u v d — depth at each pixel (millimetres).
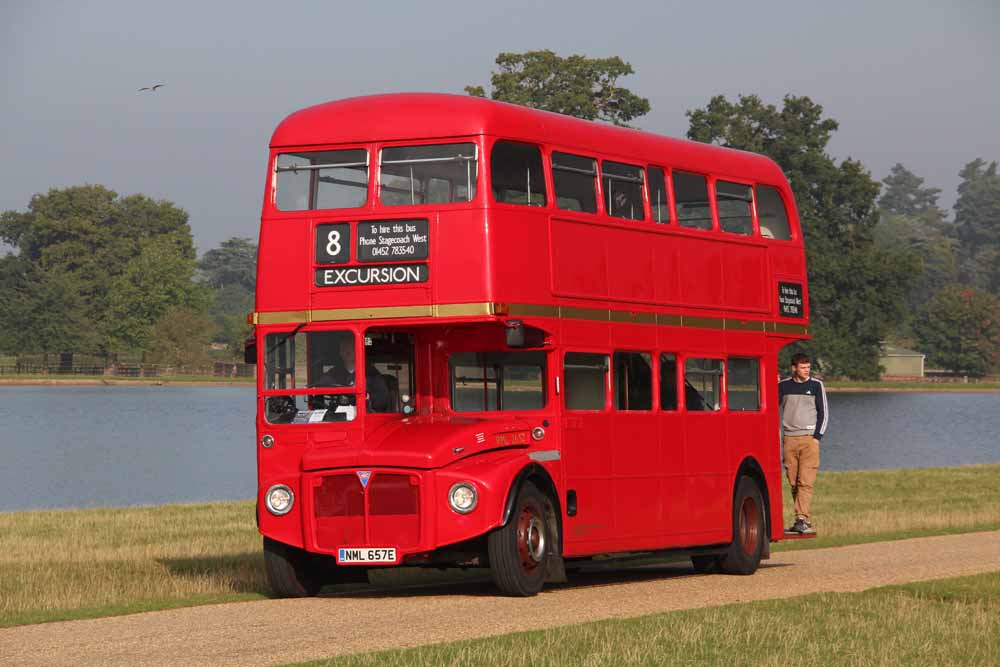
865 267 164375
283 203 22984
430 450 21484
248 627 19141
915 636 18172
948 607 20641
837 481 58125
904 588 23047
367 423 22406
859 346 167875
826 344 163000
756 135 172125
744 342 27984
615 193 24812
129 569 27656
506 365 23188
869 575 25562
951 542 32000
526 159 22984
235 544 33594
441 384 23344
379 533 21672
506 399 23188
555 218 23281
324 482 21906
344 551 21750
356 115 22734
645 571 29188
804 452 29562
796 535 29281
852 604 20859
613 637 17656
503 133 22484
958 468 68750
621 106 151500
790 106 170875
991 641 17969
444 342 23297
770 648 17203
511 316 22250
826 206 168625
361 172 22594
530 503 22312
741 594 22844
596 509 23891
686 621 19016
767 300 28703
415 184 22391
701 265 26844
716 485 27031
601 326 24141
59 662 16625
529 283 22656
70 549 32312
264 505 22453
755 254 28406
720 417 27281
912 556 28984
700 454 26641
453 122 22312
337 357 22547
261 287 22953
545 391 23156
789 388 29703
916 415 147500
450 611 20516
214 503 49781
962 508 42875
